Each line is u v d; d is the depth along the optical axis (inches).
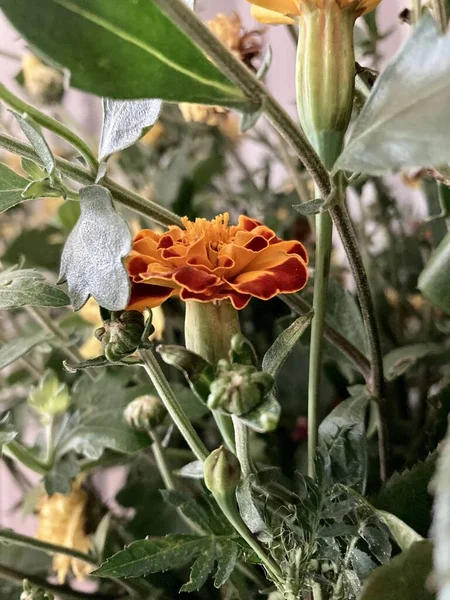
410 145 3.4
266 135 12.5
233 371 4.1
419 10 5.6
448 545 2.8
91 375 8.5
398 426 8.5
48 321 8.3
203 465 5.1
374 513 4.9
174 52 3.8
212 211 11.3
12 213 13.9
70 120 10.8
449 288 4.5
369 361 6.5
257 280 4.7
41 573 8.9
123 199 5.5
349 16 5.0
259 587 6.9
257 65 8.8
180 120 11.6
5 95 4.7
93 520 8.9
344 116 5.0
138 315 4.9
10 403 11.1
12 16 3.5
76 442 7.8
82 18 3.6
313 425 6.0
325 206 4.8
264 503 5.0
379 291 9.9
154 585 7.4
